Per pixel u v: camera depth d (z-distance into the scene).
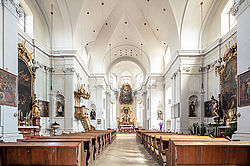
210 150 4.62
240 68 8.25
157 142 8.76
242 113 7.98
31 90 13.98
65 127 16.31
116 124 34.50
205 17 15.66
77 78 18.53
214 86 14.63
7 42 7.92
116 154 10.20
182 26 16.12
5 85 7.66
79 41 18.36
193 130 15.89
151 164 7.77
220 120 13.04
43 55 15.93
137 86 36.03
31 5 14.63
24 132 11.84
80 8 15.44
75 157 4.52
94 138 8.57
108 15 19.20
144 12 18.56
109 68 29.70
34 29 15.05
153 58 24.75
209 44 16.06
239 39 8.35
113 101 33.69
